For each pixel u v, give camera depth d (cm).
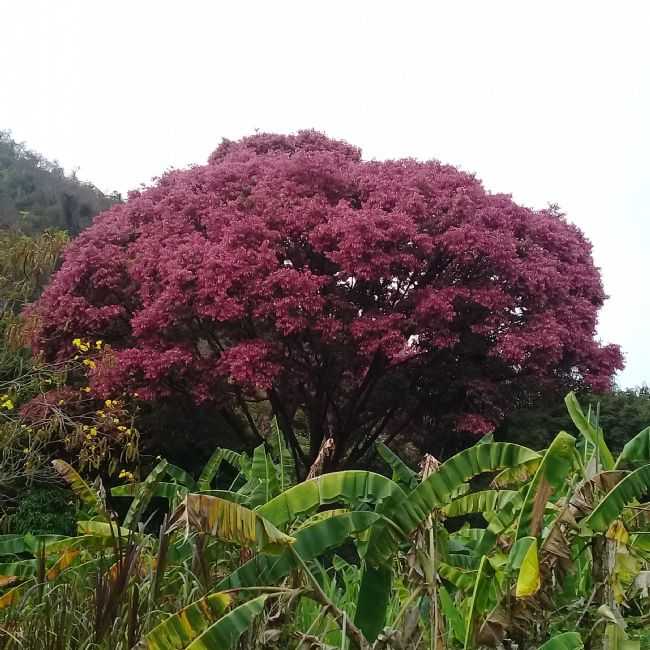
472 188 1142
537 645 340
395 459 478
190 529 297
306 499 336
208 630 279
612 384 1257
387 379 1177
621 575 384
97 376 906
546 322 1061
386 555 337
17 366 787
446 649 362
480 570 343
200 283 989
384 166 1219
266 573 316
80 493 461
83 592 424
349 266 995
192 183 1241
